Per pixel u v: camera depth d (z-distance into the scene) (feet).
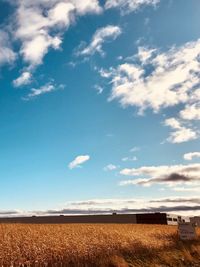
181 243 105.81
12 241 78.33
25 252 66.54
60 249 70.13
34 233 97.91
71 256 67.41
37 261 61.62
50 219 304.09
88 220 310.45
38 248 69.46
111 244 82.79
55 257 65.00
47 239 83.25
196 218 282.15
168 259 82.43
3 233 95.30
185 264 81.15
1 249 67.92
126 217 303.68
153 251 88.58
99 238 91.20
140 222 302.04
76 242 79.82
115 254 73.26
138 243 89.56
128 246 85.46
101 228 131.23
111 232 110.42
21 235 91.35
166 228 159.02
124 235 103.45
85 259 67.67
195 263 82.69
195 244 109.29
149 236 111.65
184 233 115.75
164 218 295.48
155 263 78.64
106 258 69.41
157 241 100.73
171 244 101.14
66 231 108.78
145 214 303.48
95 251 72.84
